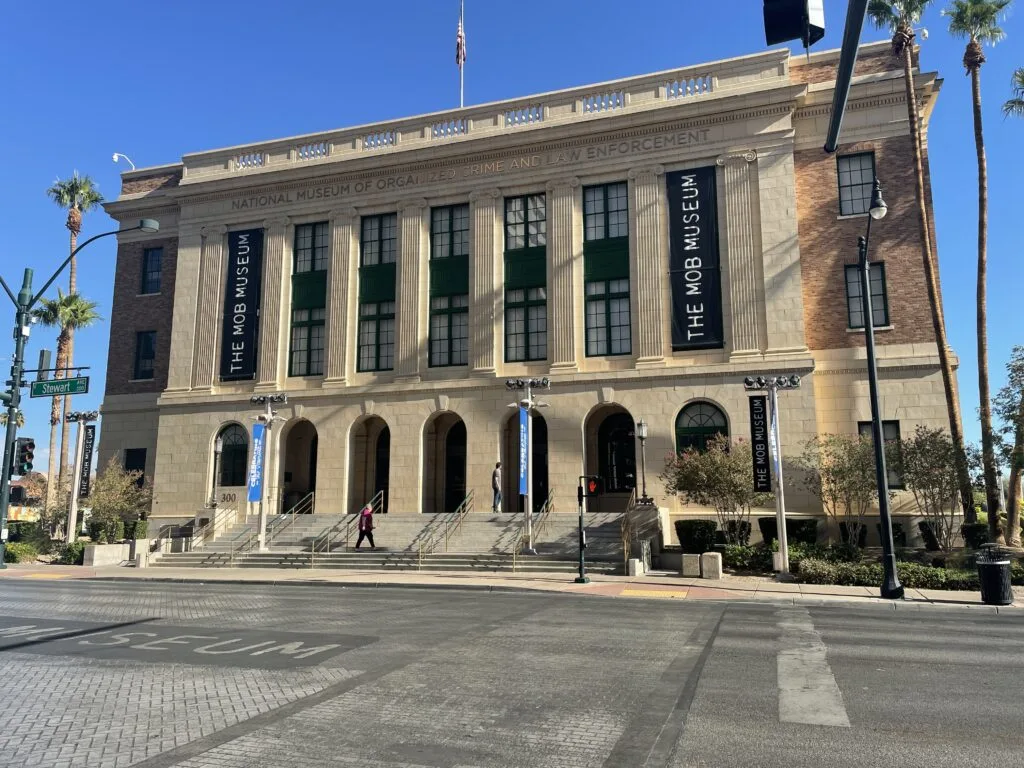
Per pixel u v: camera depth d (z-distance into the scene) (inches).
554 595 701.3
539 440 1222.3
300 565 1024.2
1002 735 256.5
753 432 903.1
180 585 829.2
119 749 240.1
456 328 1239.5
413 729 261.1
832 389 1043.9
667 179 1154.0
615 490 1171.9
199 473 1296.8
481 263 1226.6
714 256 1111.0
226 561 1052.5
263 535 1099.3
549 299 1181.1
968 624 525.0
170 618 538.9
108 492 1184.8
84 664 373.4
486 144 1235.9
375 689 319.0
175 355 1359.5
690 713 282.0
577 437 1120.8
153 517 1304.1
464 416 1187.9
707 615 557.3
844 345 1053.8
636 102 1190.3
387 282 1286.9
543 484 1208.2
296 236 1353.3
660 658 384.8
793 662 375.9
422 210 1279.5
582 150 1202.0
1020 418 842.8
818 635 462.9
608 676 343.3
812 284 1081.4
